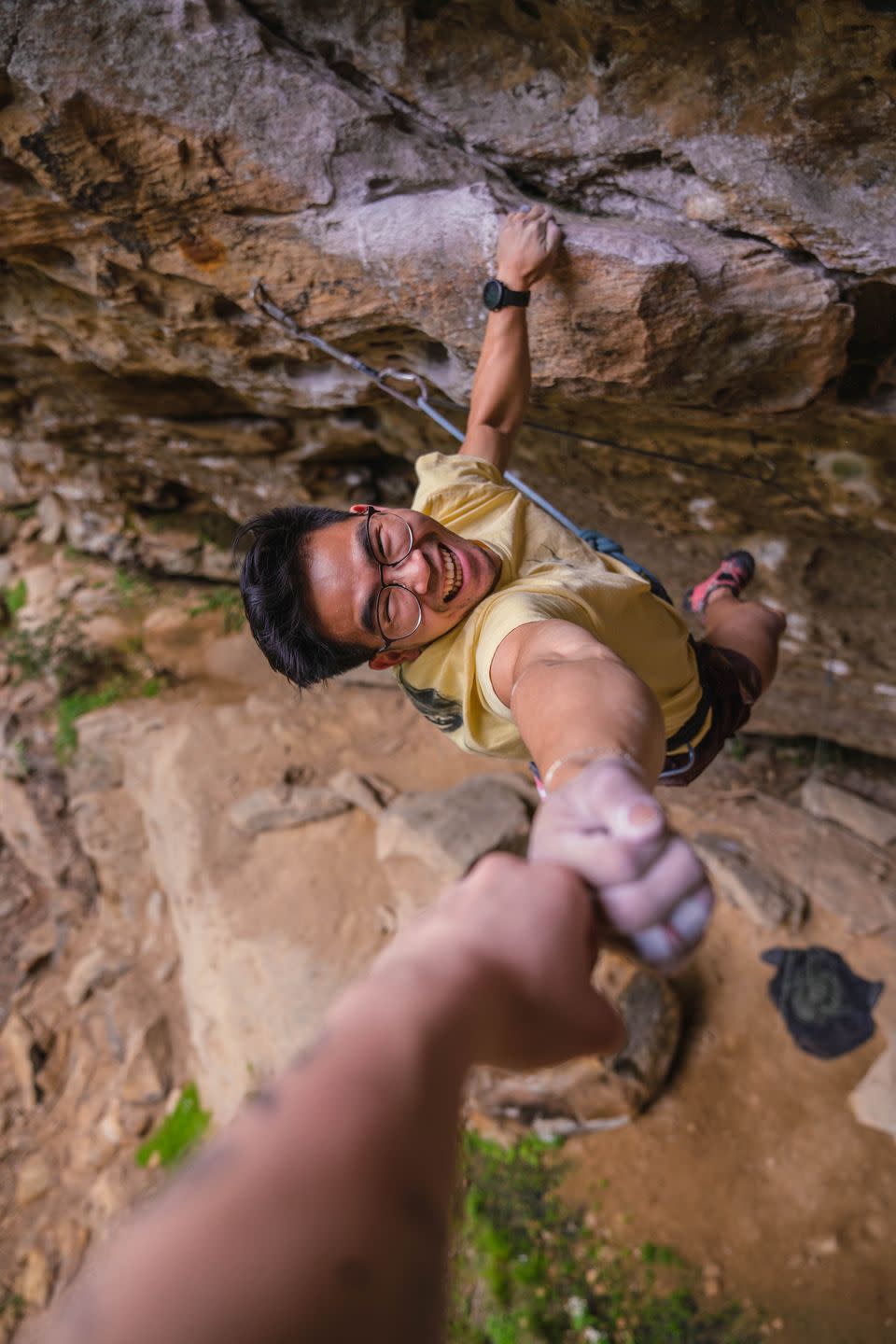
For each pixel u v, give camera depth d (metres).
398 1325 0.37
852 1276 4.49
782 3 1.90
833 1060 5.17
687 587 4.79
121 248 2.77
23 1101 7.23
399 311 2.67
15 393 5.07
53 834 8.15
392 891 5.93
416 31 2.28
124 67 2.26
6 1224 6.55
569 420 3.38
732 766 6.40
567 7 2.04
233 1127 0.42
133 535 8.74
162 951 7.44
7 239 2.83
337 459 5.68
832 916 5.56
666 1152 5.06
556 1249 4.88
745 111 2.10
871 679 4.87
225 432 5.05
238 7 2.26
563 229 2.27
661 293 2.28
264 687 7.98
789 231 2.22
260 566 1.54
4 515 9.55
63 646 8.41
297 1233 0.37
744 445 3.25
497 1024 0.52
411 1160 0.41
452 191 2.41
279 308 2.82
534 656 1.21
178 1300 0.34
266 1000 5.66
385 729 7.12
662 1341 4.52
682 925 0.63
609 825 0.66
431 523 1.58
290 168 2.42
